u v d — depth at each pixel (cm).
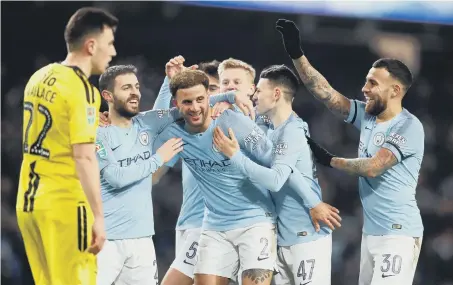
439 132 4369
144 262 1805
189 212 1925
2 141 3716
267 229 1778
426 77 4412
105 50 1567
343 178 3969
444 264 3834
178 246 1958
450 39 4272
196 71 1734
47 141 1532
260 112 1831
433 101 4416
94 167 1501
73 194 1532
